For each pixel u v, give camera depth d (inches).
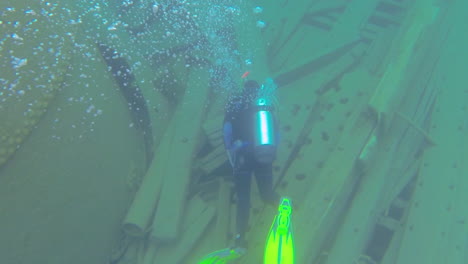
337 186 115.9
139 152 145.1
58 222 104.0
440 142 142.5
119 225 129.5
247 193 109.9
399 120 147.7
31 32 105.5
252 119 98.1
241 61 163.6
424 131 141.6
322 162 135.1
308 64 174.1
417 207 126.2
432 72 164.2
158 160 133.6
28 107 96.5
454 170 133.9
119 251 124.1
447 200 126.3
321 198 114.5
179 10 176.1
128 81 146.1
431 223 121.3
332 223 117.7
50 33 112.2
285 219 93.8
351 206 125.8
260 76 161.0
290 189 129.5
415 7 174.1
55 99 106.0
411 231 120.3
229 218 127.3
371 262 114.3
